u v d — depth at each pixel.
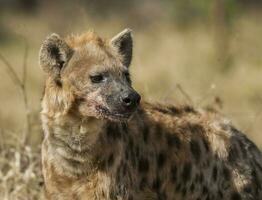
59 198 12.12
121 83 11.81
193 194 12.60
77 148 11.82
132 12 40.12
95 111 11.70
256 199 12.80
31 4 43.75
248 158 12.84
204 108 13.59
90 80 11.81
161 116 12.58
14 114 21.66
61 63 11.95
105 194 11.90
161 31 34.91
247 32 30.89
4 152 14.59
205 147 12.66
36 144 14.93
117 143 11.92
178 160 12.46
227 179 12.66
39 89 25.31
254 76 25.91
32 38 33.09
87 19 18.25
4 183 14.07
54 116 11.82
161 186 12.44
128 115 11.65
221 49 27.88
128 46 12.34
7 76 26.00
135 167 12.12
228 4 29.50
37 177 14.04
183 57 29.28
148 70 26.78
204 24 34.00
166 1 41.44
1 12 42.25
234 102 23.20
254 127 19.67
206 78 25.00
